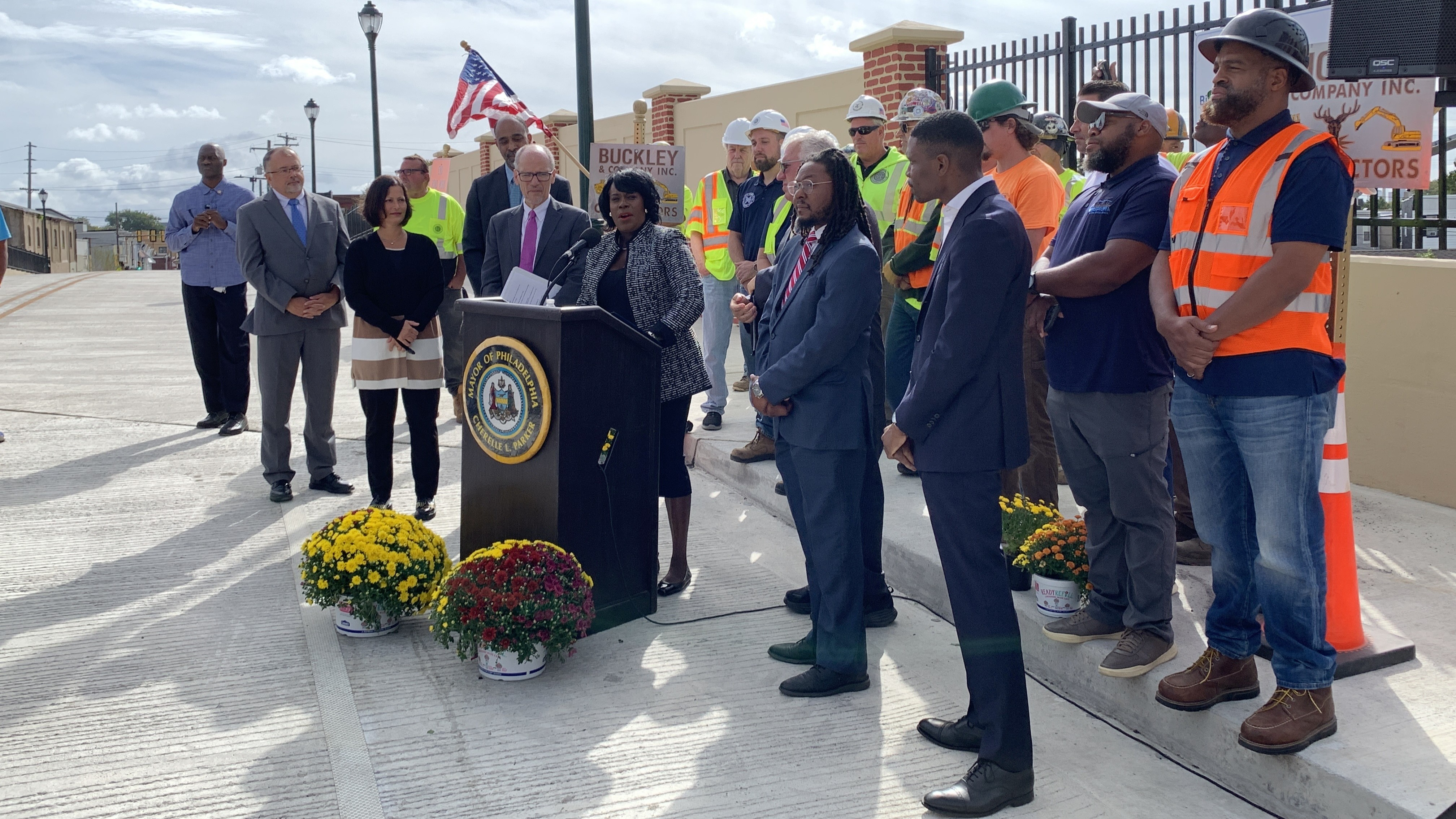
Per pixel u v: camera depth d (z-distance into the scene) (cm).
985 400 296
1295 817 285
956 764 320
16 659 387
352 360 542
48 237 5703
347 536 406
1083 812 295
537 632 367
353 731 336
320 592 404
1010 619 300
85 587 459
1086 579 375
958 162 297
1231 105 287
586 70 773
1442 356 487
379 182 528
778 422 368
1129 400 334
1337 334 327
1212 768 311
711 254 695
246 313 745
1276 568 290
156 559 496
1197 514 318
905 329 523
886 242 583
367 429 552
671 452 453
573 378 399
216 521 553
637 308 448
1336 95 374
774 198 611
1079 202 366
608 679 378
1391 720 301
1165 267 317
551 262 553
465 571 375
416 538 419
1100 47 697
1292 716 288
